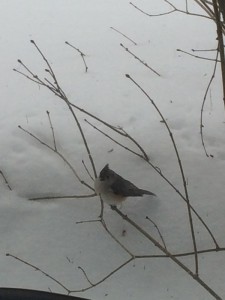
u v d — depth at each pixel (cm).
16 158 387
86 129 418
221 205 346
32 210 350
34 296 236
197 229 333
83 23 611
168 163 379
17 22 618
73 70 510
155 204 349
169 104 448
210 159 382
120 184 313
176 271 312
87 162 383
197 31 579
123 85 481
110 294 299
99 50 546
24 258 322
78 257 323
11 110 446
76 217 344
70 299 234
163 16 618
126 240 331
